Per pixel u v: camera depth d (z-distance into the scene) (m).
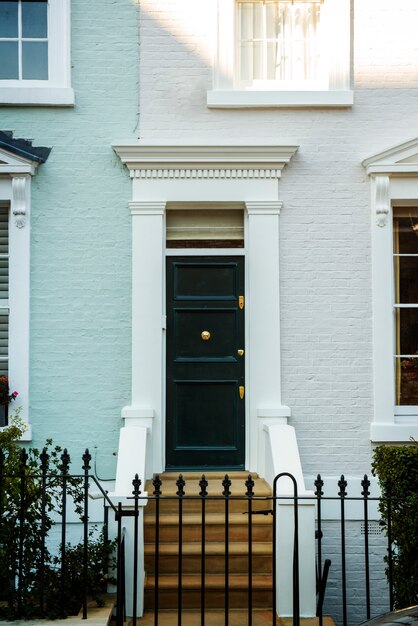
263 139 8.66
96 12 8.70
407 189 8.61
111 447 8.46
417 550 6.32
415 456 6.64
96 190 8.59
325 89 8.77
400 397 8.75
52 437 8.45
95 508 8.23
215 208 8.85
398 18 8.76
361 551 8.32
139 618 6.81
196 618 6.82
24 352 8.45
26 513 6.39
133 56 8.70
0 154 8.41
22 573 6.24
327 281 8.60
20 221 8.49
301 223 8.64
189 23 8.72
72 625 5.89
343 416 8.51
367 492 6.19
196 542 7.64
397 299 8.84
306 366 8.55
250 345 8.58
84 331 8.53
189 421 8.82
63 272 8.55
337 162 8.67
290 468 7.45
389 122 8.70
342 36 8.73
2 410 8.45
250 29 8.91
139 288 8.55
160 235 8.59
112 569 6.79
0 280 8.61
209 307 8.89
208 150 8.52
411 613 4.58
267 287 8.59
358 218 8.64
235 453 8.81
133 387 8.47
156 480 6.24
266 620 6.80
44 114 8.62
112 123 8.66
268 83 8.92
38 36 8.81
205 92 8.70
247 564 7.36
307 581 6.98
